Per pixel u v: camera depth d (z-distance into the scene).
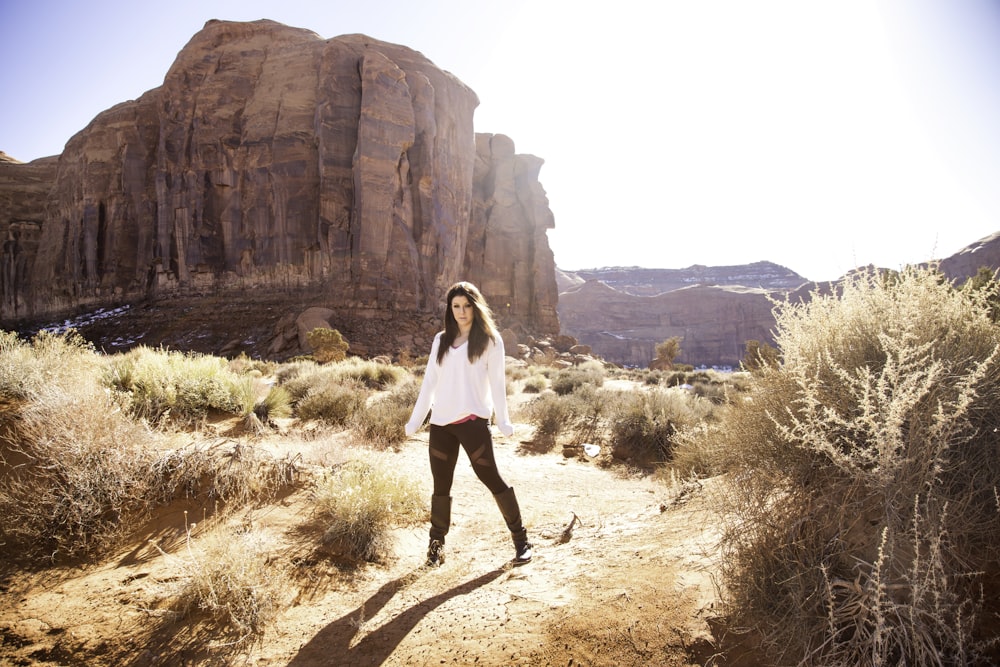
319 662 2.29
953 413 1.94
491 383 3.44
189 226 51.28
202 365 7.17
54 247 63.00
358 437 7.09
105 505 3.46
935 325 2.32
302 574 3.18
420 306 50.28
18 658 2.23
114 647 2.35
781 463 2.38
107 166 58.22
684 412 8.99
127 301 55.53
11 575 2.81
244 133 52.22
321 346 28.34
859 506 2.06
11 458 3.53
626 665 2.04
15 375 4.27
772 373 2.62
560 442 9.49
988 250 81.44
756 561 2.21
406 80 54.12
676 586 2.49
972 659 1.66
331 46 50.44
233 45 55.44
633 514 4.45
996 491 1.89
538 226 74.50
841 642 1.83
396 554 3.76
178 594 2.71
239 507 3.94
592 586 2.69
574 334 179.62
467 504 5.39
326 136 48.62
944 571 1.82
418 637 2.43
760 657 1.95
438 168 55.91
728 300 173.25
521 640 2.29
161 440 4.33
